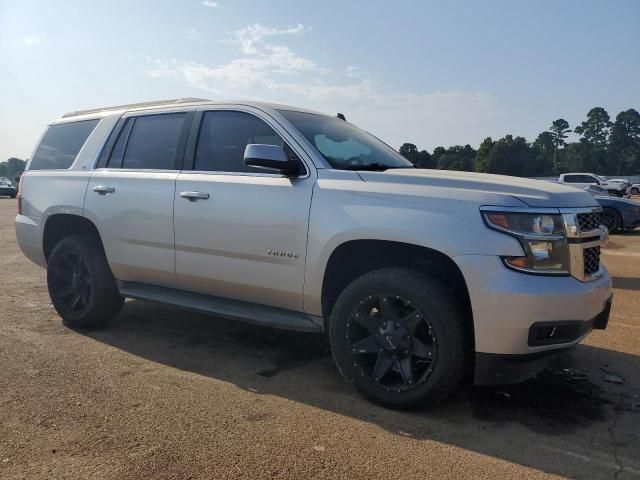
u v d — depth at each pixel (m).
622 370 4.32
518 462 2.91
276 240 3.93
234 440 3.07
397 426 3.31
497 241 3.20
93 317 5.14
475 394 3.81
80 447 2.96
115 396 3.66
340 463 2.85
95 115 5.54
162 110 4.94
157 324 5.52
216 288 4.41
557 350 3.30
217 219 4.21
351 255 3.85
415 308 3.39
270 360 4.49
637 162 94.88
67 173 5.39
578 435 3.24
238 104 4.47
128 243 4.84
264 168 4.00
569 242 3.30
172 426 3.23
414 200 3.46
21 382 3.88
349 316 3.64
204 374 4.13
